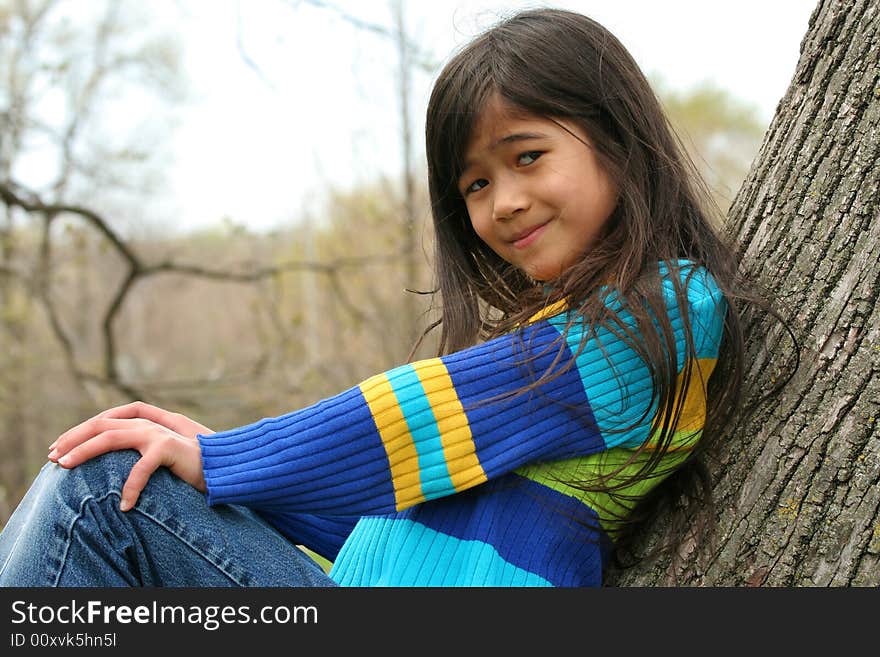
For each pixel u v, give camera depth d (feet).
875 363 3.88
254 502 4.12
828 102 4.20
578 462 4.29
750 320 4.37
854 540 3.90
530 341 4.23
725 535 4.25
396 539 4.45
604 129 4.49
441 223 5.19
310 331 21.68
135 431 4.07
